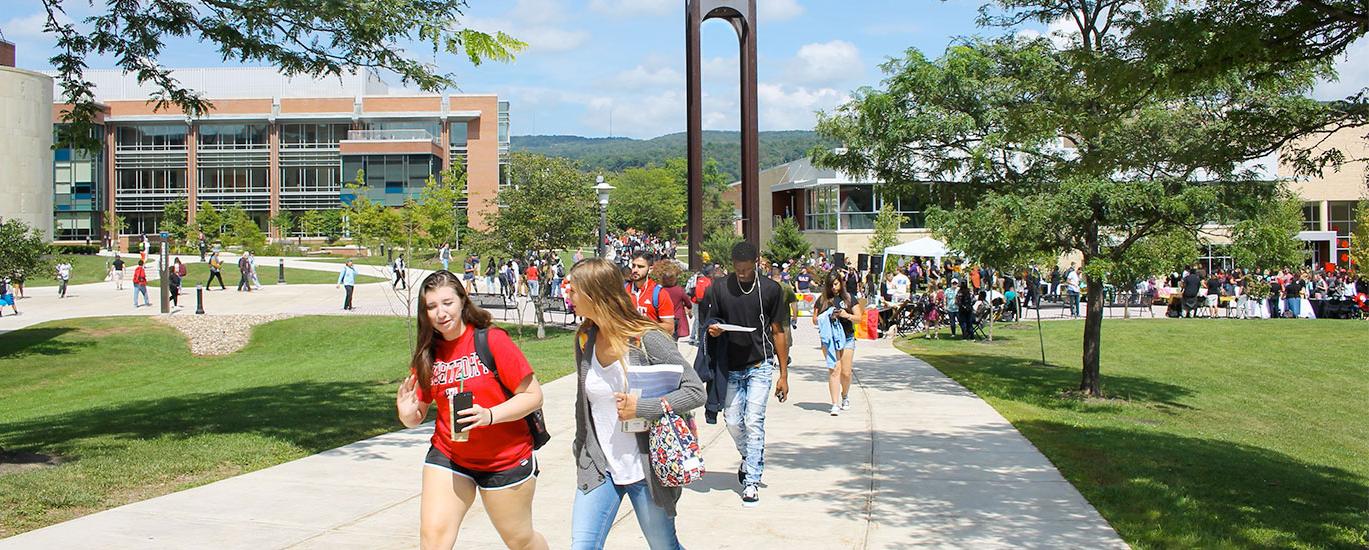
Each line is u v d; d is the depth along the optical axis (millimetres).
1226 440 12039
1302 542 6453
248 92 82188
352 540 6238
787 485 8016
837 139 17188
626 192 121688
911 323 27078
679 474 4461
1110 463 8938
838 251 50656
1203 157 8438
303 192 79688
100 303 37781
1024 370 18625
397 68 10523
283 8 9695
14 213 37844
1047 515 7020
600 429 4559
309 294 41719
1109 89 8398
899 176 16281
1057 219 14461
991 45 15320
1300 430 13758
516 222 26578
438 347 4566
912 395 13875
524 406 4453
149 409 12852
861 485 8016
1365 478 9828
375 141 77000
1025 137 13195
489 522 6715
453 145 81000
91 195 77500
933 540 6379
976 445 9867
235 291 43594
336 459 8906
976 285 28969
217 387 17078
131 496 7430
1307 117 7793
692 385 4582
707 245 43625
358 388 15258
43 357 23703
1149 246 15086
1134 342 24938
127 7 10117
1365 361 21688
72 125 10523
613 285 4520
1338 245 50031
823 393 14070
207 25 10125
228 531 6406
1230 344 24641
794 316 26000
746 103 24828
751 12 24703
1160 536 6422
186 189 79750
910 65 15414
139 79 10648
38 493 7250
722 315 7637
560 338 25250
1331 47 6957
